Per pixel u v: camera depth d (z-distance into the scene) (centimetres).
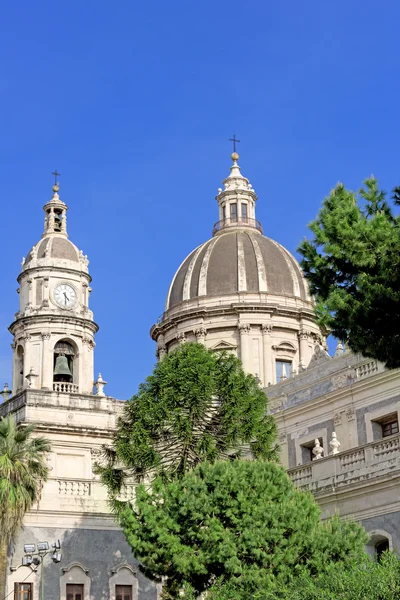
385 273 2673
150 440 4234
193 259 7581
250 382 4428
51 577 4603
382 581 2783
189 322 7244
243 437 4259
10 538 4453
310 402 5088
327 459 4309
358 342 2750
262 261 7375
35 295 6425
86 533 4738
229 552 3334
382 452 4081
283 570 3291
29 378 6175
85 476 5938
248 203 7931
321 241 2847
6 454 4509
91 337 6462
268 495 3538
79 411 6131
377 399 4703
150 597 4772
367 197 2889
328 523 3581
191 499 3497
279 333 7144
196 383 4238
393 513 3938
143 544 3584
